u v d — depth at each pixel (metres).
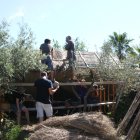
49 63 13.48
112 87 15.65
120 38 38.09
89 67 16.25
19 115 11.96
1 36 11.54
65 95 14.60
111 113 14.74
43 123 11.20
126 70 16.41
